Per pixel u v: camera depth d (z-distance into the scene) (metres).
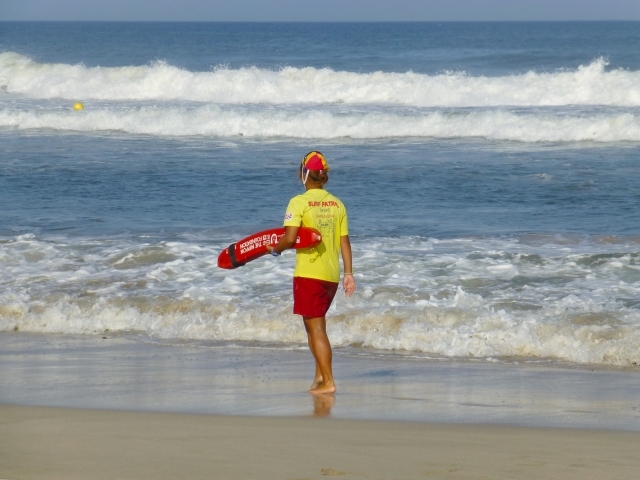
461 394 17.41
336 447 12.90
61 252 31.28
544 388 18.00
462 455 12.58
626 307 24.05
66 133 67.38
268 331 23.06
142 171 49.44
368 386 18.12
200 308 24.58
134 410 15.60
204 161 53.53
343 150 58.44
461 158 54.38
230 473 11.38
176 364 20.23
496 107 76.25
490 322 22.56
